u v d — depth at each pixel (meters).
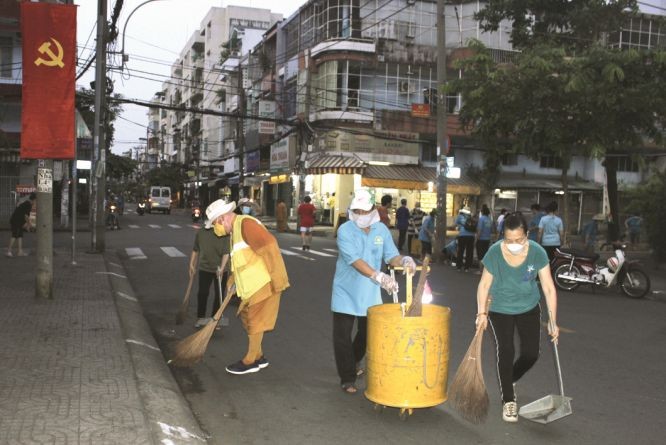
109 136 44.62
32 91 8.87
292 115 36.78
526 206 34.81
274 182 40.09
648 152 35.25
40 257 9.16
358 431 4.62
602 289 13.60
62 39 8.84
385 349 4.59
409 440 4.46
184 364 5.68
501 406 5.27
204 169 69.44
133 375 5.36
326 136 31.11
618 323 9.28
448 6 33.19
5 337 6.67
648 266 18.30
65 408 4.45
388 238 5.34
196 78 82.44
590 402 5.42
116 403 4.59
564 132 14.81
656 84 13.99
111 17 18.75
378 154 31.50
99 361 5.79
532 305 4.87
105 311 8.32
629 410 5.23
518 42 21.02
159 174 80.69
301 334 7.91
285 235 27.44
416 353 4.54
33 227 25.03
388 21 32.44
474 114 15.56
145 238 24.12
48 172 9.12
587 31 20.02
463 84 15.97
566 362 6.80
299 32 37.34
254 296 5.79
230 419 4.86
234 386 5.72
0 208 28.97
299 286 12.05
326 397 5.41
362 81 31.83
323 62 32.09
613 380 6.13
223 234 5.94
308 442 4.40
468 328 8.40
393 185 30.33
